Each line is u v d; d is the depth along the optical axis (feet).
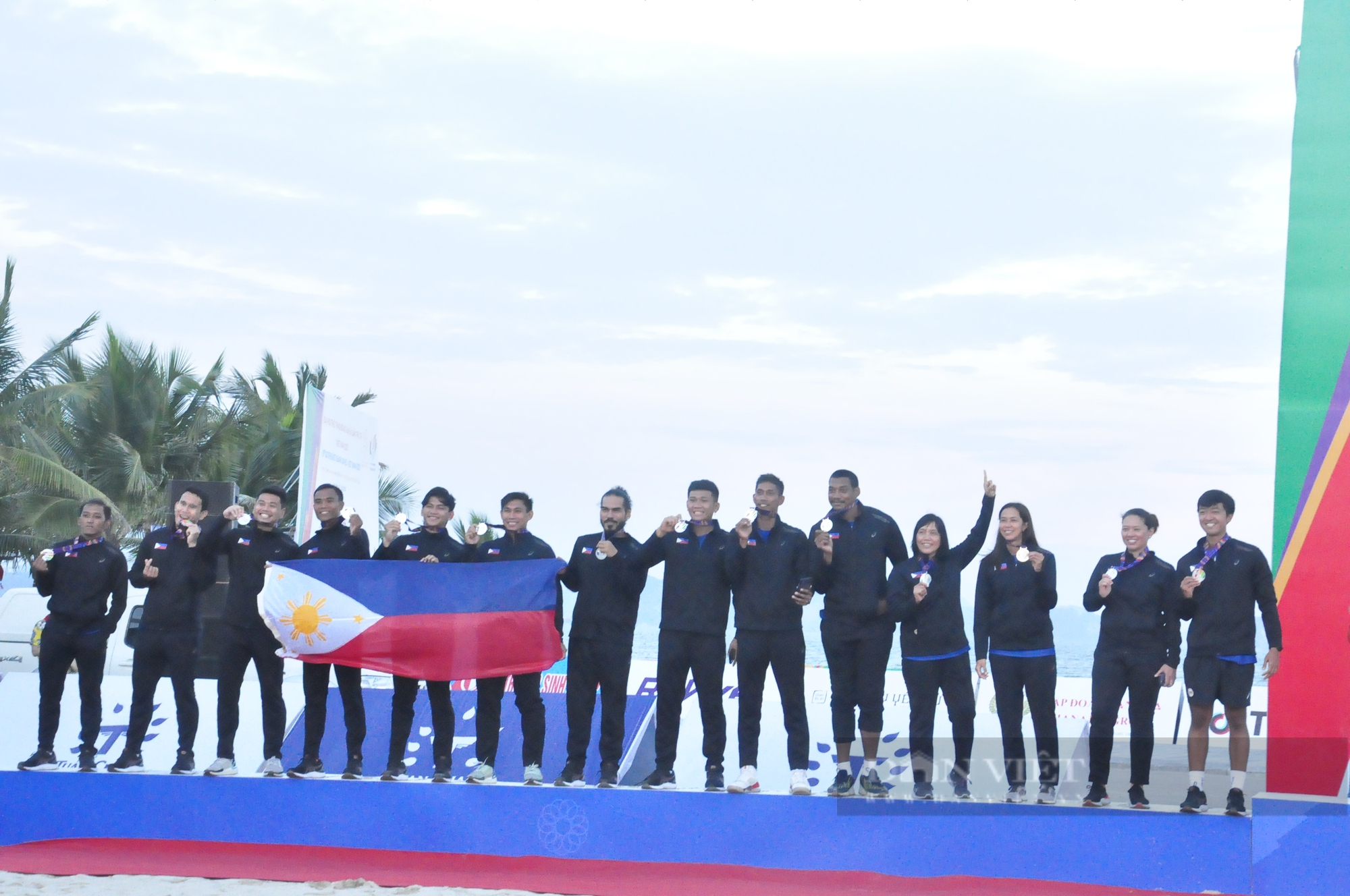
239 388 85.25
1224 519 22.45
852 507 24.13
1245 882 21.22
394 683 25.13
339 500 26.53
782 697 23.81
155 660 25.79
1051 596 23.25
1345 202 23.82
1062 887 21.75
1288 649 23.21
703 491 24.11
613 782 24.06
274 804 24.52
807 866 22.59
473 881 22.57
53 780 25.18
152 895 21.30
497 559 25.72
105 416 79.05
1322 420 23.65
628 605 24.61
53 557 26.08
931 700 23.47
